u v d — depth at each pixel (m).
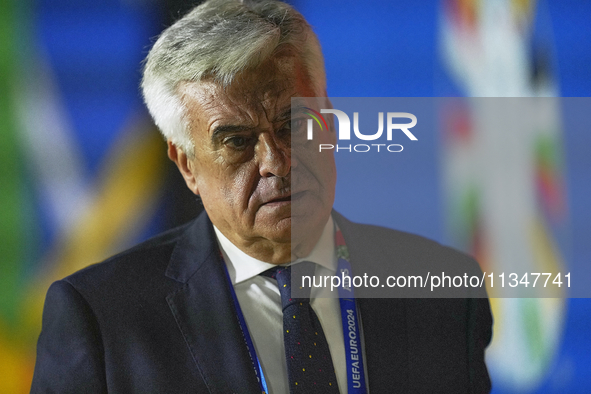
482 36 6.89
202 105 3.12
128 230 6.87
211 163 3.18
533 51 6.93
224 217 3.26
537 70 6.96
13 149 6.68
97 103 6.78
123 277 3.48
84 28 6.70
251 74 3.08
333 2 6.79
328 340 3.35
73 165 6.78
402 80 6.83
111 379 3.16
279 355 3.28
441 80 6.86
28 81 6.67
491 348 6.82
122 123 6.81
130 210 6.86
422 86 6.85
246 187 3.13
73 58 6.73
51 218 6.77
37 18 6.64
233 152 3.12
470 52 6.88
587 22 6.91
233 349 3.20
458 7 6.85
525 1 6.89
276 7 3.35
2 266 6.68
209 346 3.22
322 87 3.49
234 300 3.41
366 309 3.41
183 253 3.66
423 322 3.49
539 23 6.93
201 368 3.15
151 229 6.89
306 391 3.05
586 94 6.98
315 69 3.40
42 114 6.71
